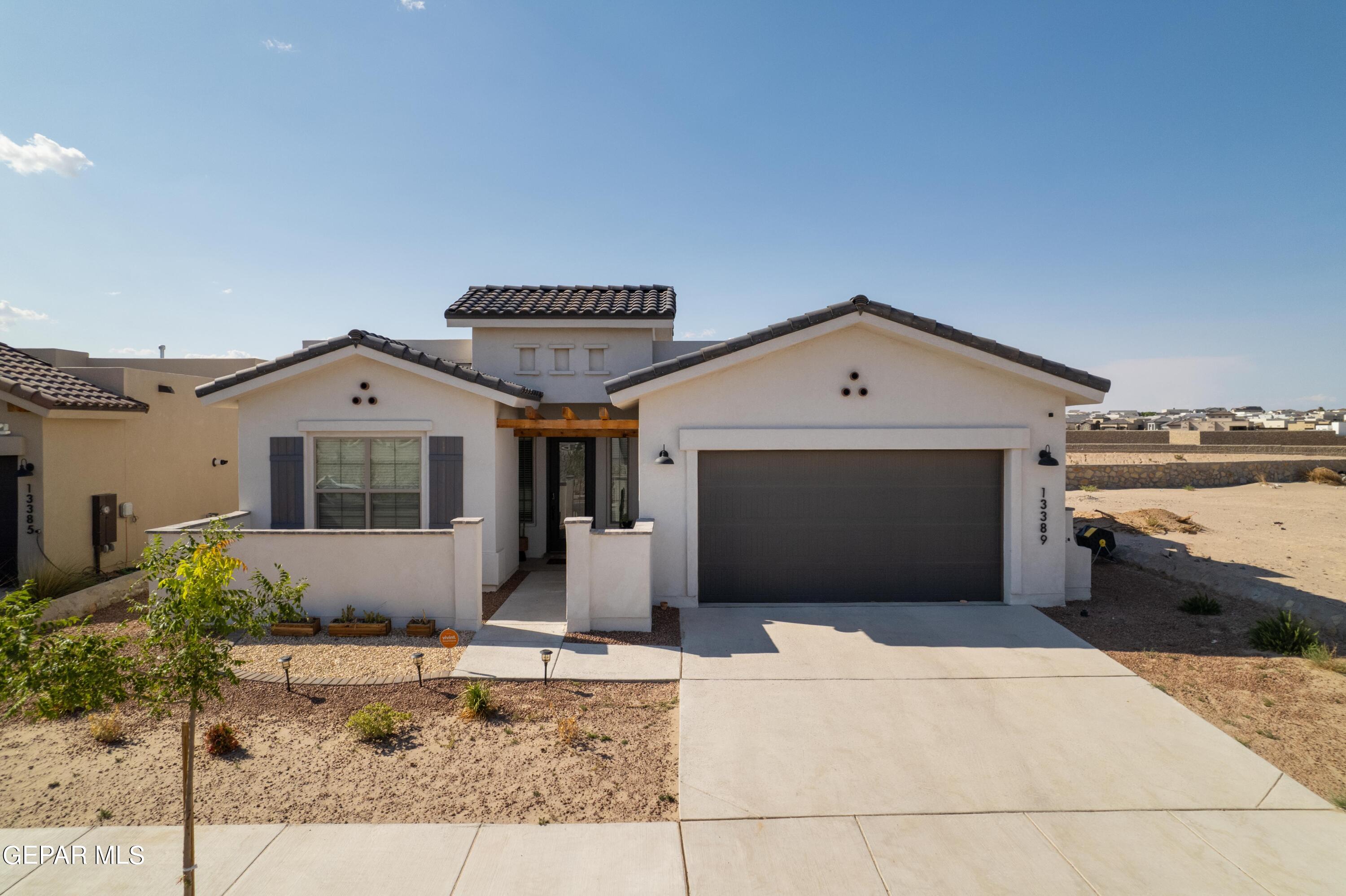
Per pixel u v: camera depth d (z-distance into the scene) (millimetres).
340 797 5090
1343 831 4734
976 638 8570
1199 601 9688
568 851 4516
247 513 10648
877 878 4277
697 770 5492
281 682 7125
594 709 6625
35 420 10734
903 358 10039
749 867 4375
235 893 4059
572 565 8758
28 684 3406
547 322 12875
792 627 9016
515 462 12281
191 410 14078
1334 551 13875
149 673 3934
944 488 10180
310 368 10523
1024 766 5578
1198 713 6531
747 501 10148
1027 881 4246
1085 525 17125
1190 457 31953
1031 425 10047
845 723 6297
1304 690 7000
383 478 10977
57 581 10258
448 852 4484
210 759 5598
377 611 8867
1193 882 4234
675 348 14547
